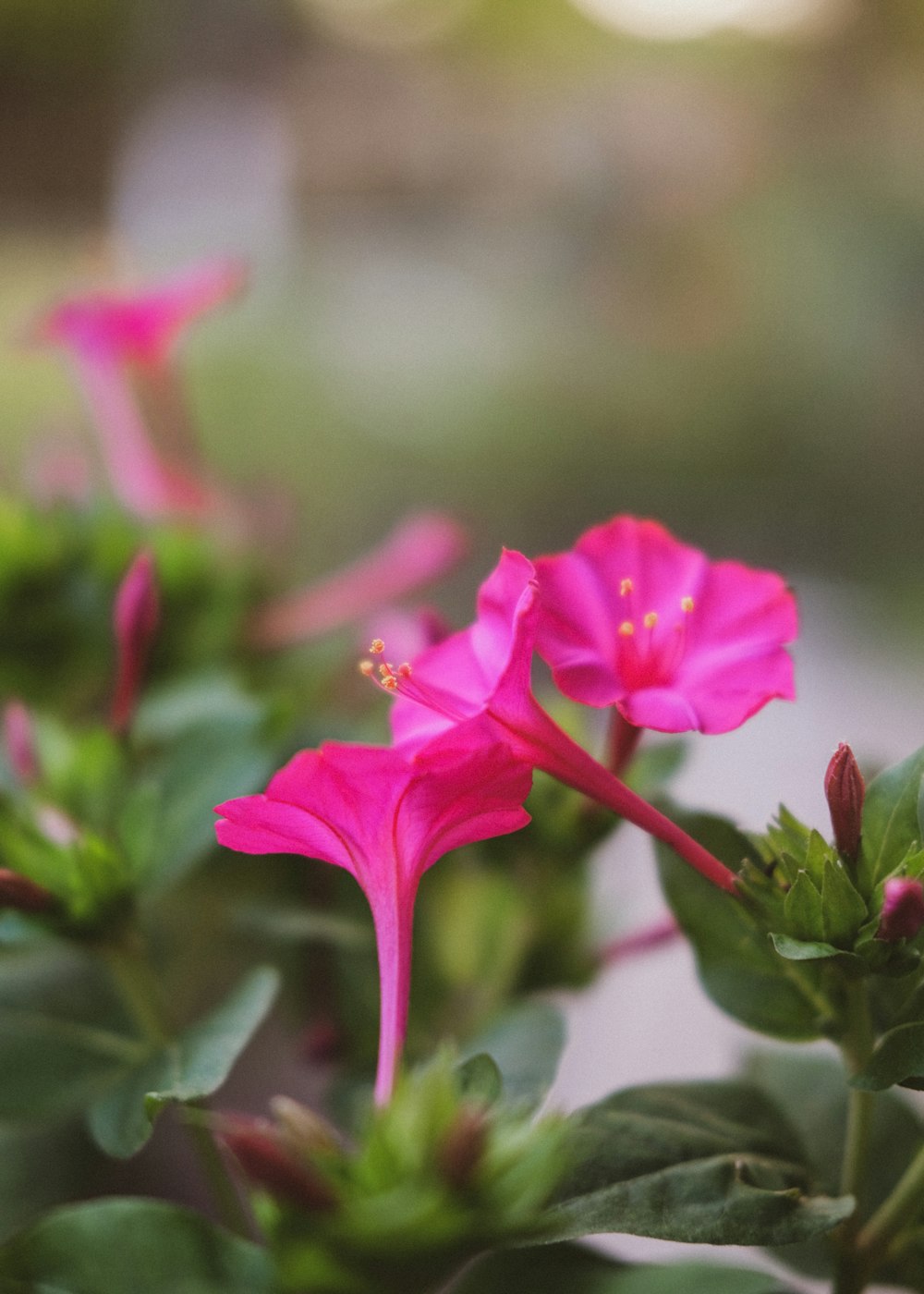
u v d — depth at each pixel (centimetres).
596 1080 59
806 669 104
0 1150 35
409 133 246
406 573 42
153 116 287
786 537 150
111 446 47
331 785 27
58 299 44
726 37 302
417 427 160
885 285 190
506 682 28
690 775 79
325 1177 26
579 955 36
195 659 41
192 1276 28
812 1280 31
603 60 353
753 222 206
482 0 400
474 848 34
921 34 271
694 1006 64
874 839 29
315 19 331
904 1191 29
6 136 287
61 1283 28
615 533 31
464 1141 26
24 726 35
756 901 29
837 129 229
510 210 235
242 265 44
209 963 39
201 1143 32
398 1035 28
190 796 34
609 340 200
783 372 185
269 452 147
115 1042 33
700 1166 29
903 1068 28
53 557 40
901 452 169
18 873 32
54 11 293
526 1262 29
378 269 226
